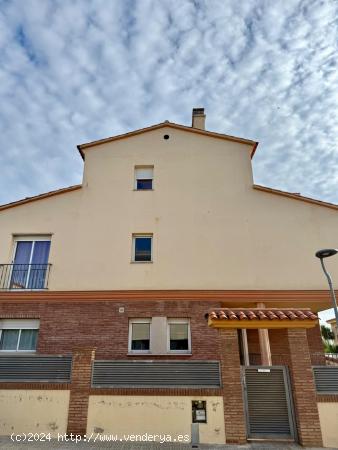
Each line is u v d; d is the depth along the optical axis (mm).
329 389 7633
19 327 12141
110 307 12047
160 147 14922
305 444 7164
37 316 12023
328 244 12695
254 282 12352
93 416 7832
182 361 8117
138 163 14656
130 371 8141
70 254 13047
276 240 12922
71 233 13391
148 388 7934
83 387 8070
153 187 14148
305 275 12344
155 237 13227
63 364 8414
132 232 13344
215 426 7492
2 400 8125
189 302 12016
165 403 7789
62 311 12047
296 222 13117
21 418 7961
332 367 7824
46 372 8344
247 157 14508
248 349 12891
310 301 11875
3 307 12164
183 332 11914
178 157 14664
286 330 8469
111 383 8070
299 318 7969
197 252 12898
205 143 14875
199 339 11508
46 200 13945
